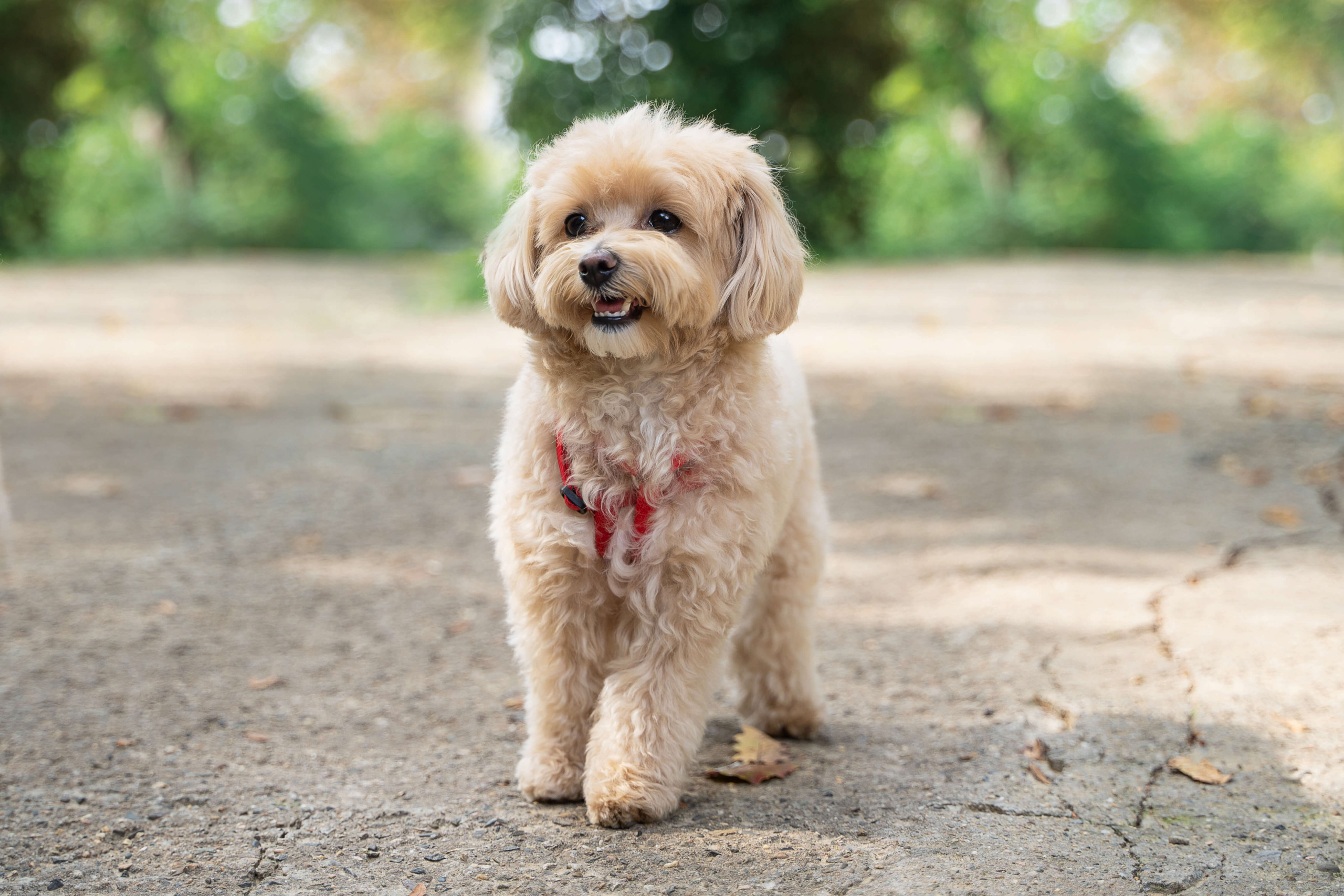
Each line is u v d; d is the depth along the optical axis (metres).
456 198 35.62
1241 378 8.92
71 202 26.88
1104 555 4.88
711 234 2.93
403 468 6.49
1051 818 2.78
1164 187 30.34
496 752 3.22
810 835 2.71
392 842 2.68
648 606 2.82
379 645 3.99
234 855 2.60
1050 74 29.22
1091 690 3.56
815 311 13.27
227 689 3.58
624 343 2.67
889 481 6.24
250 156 30.83
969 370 9.56
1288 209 34.03
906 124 26.91
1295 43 32.78
